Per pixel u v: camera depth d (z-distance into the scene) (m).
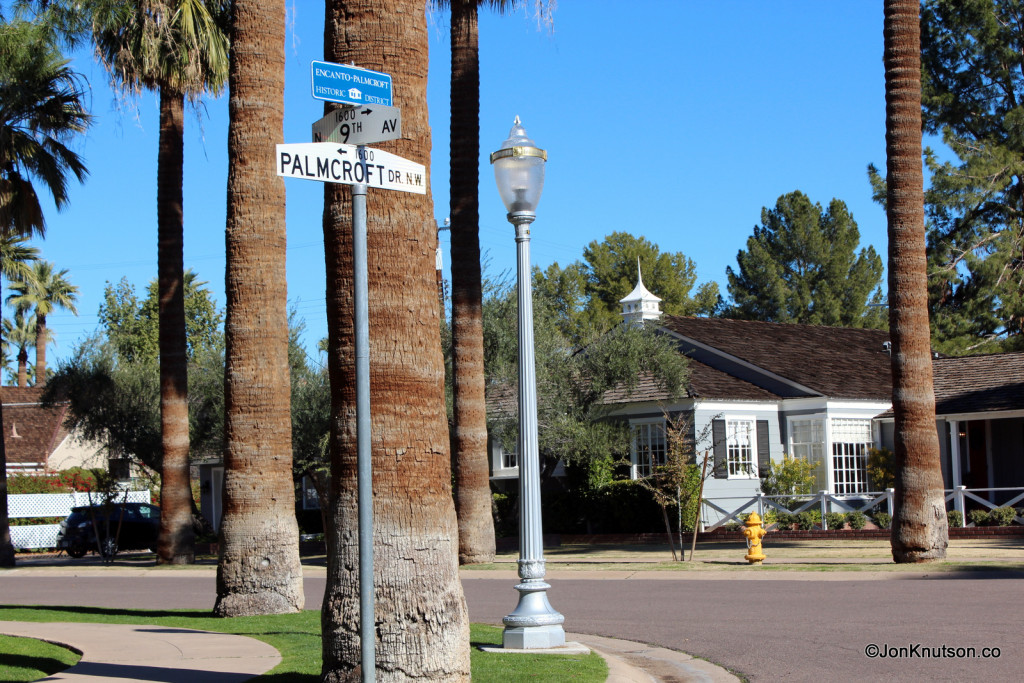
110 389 34.09
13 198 26.58
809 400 30.27
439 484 7.57
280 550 13.98
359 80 5.84
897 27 17.89
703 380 30.52
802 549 22.62
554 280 63.22
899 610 12.36
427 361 7.65
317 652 10.25
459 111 21.50
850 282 67.38
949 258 39.03
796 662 9.44
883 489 30.12
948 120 38.41
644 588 16.88
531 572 10.37
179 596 18.50
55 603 17.58
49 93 26.88
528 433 10.46
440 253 34.28
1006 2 38.06
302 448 29.34
